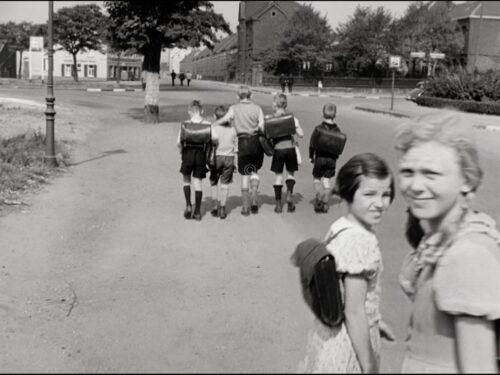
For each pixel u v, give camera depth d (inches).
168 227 333.7
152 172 500.4
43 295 239.3
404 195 85.1
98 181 462.0
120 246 302.0
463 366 77.9
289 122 346.3
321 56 2635.3
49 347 182.7
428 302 82.8
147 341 173.6
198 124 344.2
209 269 259.1
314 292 88.0
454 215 82.8
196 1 820.0
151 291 234.7
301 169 499.2
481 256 77.7
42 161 504.1
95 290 242.8
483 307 76.3
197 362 109.3
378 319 93.7
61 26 1601.9
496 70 823.7
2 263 278.2
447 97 897.5
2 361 169.6
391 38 2463.1
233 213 358.0
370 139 591.8
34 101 858.8
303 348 118.6
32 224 341.7
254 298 210.7
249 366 95.4
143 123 820.6
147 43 824.3
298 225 310.0
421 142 82.2
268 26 3166.8
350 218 94.5
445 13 2278.5
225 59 3511.3
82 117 813.2
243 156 349.7
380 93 2375.7
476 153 82.7
